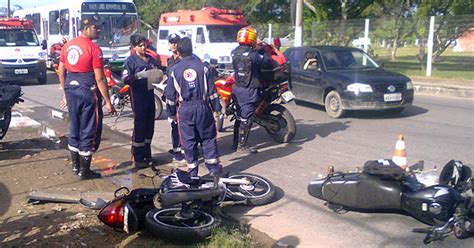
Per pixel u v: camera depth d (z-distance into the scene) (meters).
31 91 17.30
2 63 18.52
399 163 6.34
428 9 21.81
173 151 7.73
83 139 6.83
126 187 6.01
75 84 6.71
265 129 9.30
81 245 4.75
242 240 4.80
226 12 20.42
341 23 23.22
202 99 6.30
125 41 20.58
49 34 25.80
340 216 5.57
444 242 4.85
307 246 4.83
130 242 4.81
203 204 5.11
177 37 7.11
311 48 12.65
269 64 8.22
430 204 4.86
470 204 4.81
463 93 15.34
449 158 7.82
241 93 8.12
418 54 20.80
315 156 8.10
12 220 5.37
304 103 13.41
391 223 5.36
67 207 5.77
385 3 23.83
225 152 8.46
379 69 12.16
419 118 11.36
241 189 5.94
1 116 8.55
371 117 11.52
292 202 6.00
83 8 20.14
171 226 4.76
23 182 6.73
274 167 7.50
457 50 19.48
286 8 30.61
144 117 7.45
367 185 5.30
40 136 9.70
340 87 11.24
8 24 19.80
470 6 20.61
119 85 11.27
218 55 19.44
